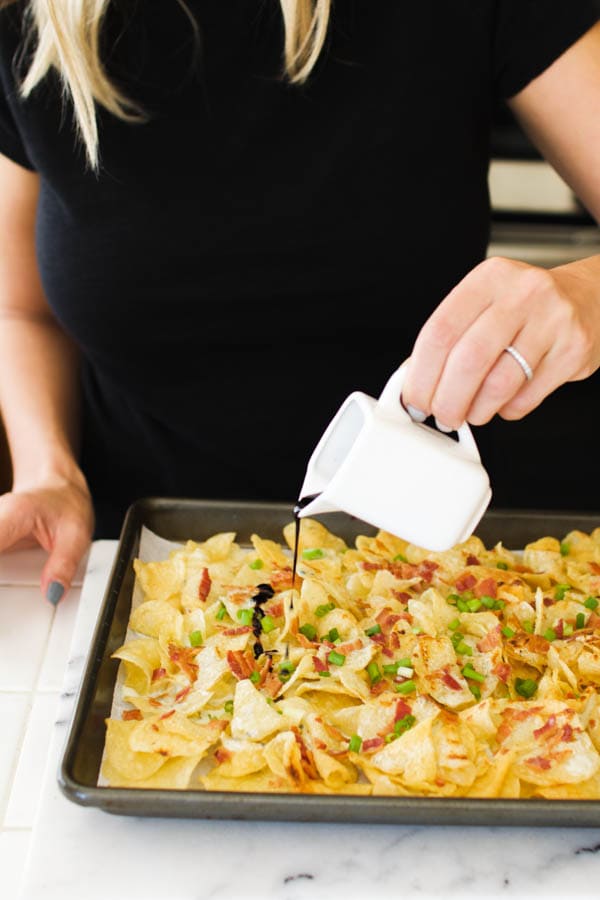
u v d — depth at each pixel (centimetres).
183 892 52
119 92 76
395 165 79
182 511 80
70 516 78
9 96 77
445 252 82
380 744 58
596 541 78
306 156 78
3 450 104
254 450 89
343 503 57
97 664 61
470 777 56
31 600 72
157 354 86
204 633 68
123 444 94
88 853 53
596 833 55
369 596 72
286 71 74
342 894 52
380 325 85
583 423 175
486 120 81
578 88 74
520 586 71
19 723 61
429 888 52
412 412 57
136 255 81
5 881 52
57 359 92
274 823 55
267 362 86
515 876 53
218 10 74
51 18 68
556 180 167
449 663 64
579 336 57
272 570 73
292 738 56
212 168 78
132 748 56
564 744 57
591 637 67
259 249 81
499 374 56
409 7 75
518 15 75
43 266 84
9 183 86
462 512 58
